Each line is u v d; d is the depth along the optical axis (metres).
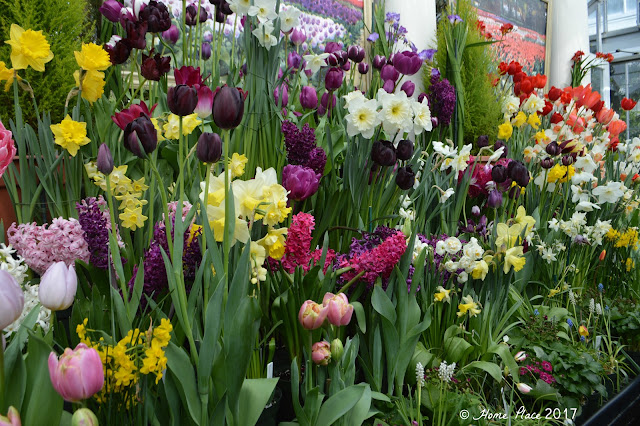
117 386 0.80
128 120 1.23
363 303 1.49
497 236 1.98
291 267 1.24
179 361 0.89
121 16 1.61
